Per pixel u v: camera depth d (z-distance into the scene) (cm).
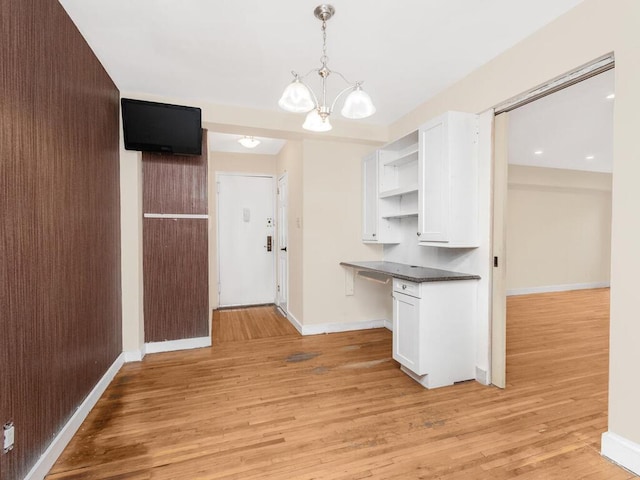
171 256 330
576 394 236
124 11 186
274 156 536
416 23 198
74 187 198
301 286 389
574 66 184
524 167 590
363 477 154
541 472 157
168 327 330
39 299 158
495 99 236
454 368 254
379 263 382
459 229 250
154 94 297
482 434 187
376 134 375
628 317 158
